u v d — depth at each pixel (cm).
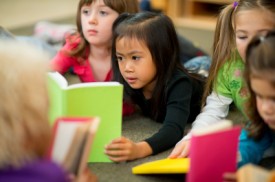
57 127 78
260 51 79
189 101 123
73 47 153
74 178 76
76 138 75
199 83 137
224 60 127
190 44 223
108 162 104
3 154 63
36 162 66
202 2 376
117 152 101
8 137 63
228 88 128
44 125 66
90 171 97
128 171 100
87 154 75
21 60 66
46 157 71
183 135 119
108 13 144
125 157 102
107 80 157
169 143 111
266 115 80
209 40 338
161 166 95
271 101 78
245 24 111
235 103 131
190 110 132
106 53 154
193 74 140
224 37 127
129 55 121
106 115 99
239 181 71
